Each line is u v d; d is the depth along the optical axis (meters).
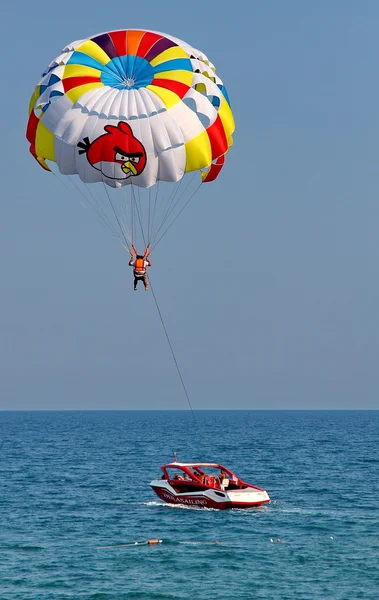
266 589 111.19
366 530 145.38
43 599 107.12
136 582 114.38
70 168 138.38
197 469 175.75
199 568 121.12
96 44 139.62
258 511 164.62
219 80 144.12
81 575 117.69
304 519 155.62
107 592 110.06
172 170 136.38
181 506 171.25
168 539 138.62
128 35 140.75
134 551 130.62
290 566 121.75
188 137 135.62
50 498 185.75
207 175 151.00
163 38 141.25
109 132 133.62
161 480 176.62
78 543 136.25
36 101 139.00
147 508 169.38
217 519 155.38
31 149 142.88
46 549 132.25
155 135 133.62
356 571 119.00
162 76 136.88
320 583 113.69
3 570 120.06
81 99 134.25
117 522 153.38
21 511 167.00
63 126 134.88
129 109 133.62
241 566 121.75
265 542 136.00
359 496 188.00
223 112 143.00
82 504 175.88
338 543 135.38
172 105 134.38
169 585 113.06
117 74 138.38
